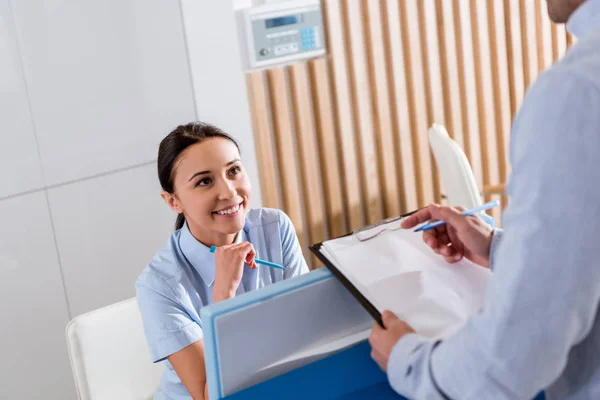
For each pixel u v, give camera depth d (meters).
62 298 2.80
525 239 0.68
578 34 0.79
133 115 2.82
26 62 2.59
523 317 0.68
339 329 0.95
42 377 2.83
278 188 3.28
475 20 3.55
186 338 1.65
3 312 2.70
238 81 3.01
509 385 0.70
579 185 0.66
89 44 2.69
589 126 0.66
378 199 3.49
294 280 0.92
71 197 2.75
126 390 1.80
